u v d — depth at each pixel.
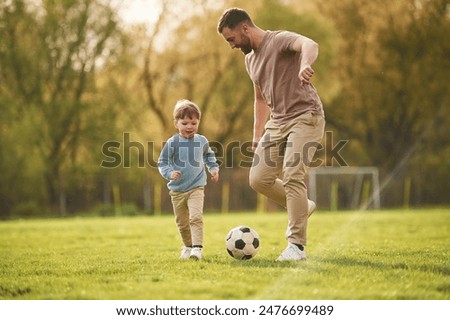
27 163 53.00
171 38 61.50
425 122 64.00
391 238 17.09
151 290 9.02
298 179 11.38
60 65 56.03
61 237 20.31
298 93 11.51
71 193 57.19
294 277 9.62
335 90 61.00
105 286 9.42
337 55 62.97
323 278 9.57
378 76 63.72
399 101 64.31
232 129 63.81
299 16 59.88
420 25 61.69
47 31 55.16
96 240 18.62
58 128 55.28
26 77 55.34
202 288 9.04
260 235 18.69
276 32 11.75
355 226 22.53
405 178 62.59
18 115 53.94
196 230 12.07
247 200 58.66
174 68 62.38
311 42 10.95
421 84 62.94
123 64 56.78
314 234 18.94
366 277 9.65
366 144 66.38
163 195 58.66
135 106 58.09
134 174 57.09
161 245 16.12
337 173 60.91
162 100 62.97
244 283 9.27
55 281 10.03
